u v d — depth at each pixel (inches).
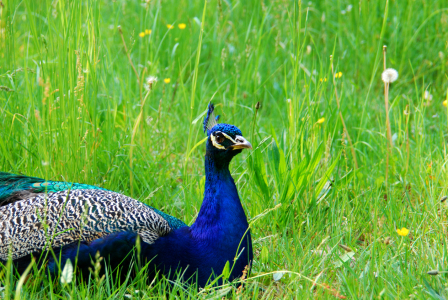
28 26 455.2
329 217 335.9
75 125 336.8
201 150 433.4
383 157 388.2
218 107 473.1
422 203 340.5
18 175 304.2
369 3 545.0
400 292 249.8
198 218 267.7
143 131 398.3
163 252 259.9
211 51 566.6
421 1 545.3
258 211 333.7
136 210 265.9
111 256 254.8
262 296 269.7
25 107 370.0
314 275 281.6
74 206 262.1
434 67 520.7
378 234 319.9
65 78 335.3
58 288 258.4
